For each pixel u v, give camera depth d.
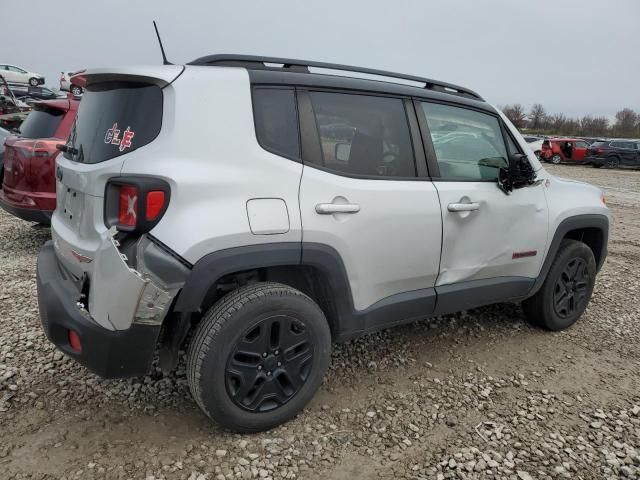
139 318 2.18
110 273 2.16
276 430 2.59
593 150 26.42
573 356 3.61
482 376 3.26
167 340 2.41
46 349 3.31
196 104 2.31
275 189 2.42
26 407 2.69
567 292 3.97
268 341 2.45
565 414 2.88
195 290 2.22
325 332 2.62
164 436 2.51
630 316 4.45
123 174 2.22
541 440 2.63
